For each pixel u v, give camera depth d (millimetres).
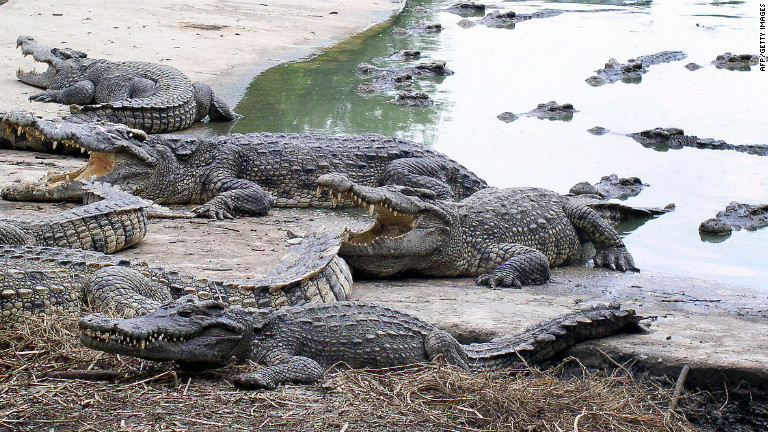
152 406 8078
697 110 26453
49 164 17891
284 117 23609
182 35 32688
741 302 13117
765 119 25484
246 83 27125
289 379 8930
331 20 39469
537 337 10555
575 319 10812
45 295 10102
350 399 8609
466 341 11344
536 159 20891
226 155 17031
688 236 16828
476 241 14492
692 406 9961
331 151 17719
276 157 17344
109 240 12828
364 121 23484
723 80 30953
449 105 25938
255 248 13977
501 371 9969
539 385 9180
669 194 19047
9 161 17844
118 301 9906
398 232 14250
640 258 15664
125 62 24375
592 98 27641
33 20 32656
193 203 16922
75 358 9000
